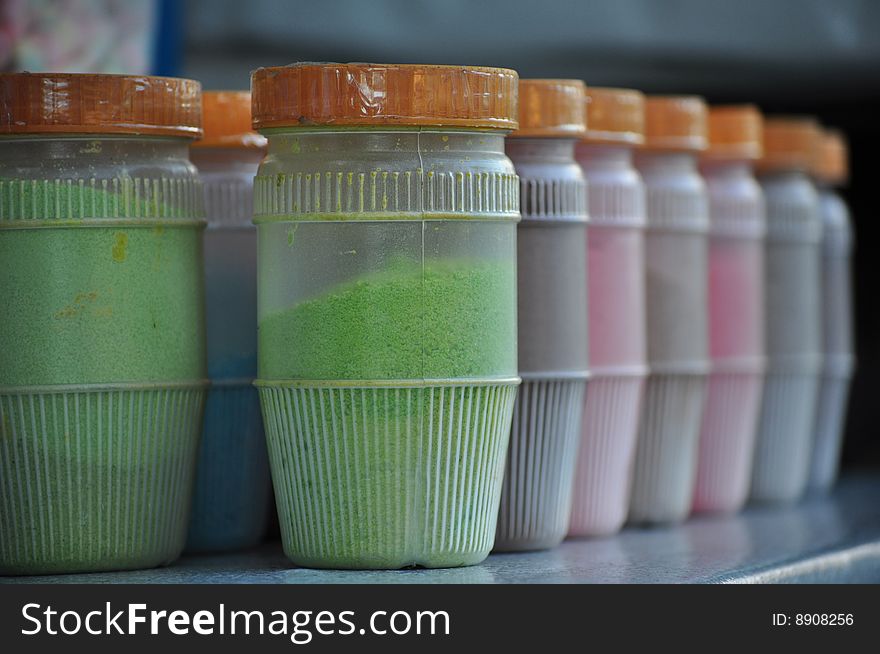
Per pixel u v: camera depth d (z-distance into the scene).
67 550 2.22
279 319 2.23
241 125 2.51
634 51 3.60
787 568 2.42
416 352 2.18
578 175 2.60
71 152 2.20
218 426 2.49
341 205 2.18
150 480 2.27
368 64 2.16
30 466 2.20
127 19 3.30
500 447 2.29
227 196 2.51
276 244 2.23
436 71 2.18
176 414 2.28
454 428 2.21
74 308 2.20
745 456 3.34
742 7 3.63
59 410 2.20
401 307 2.18
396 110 2.17
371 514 2.21
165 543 2.31
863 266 4.57
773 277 3.56
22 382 2.19
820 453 3.87
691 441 3.08
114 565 2.26
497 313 2.24
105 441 2.22
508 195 2.26
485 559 2.42
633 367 2.82
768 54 3.65
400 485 2.21
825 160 3.83
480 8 3.51
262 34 3.43
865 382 4.58
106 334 2.21
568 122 2.55
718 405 3.28
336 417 2.19
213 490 2.50
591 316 2.78
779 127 3.55
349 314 2.18
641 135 2.83
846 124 4.40
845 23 3.65
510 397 2.28
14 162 2.20
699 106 3.05
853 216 4.57
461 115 2.19
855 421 4.59
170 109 2.24
